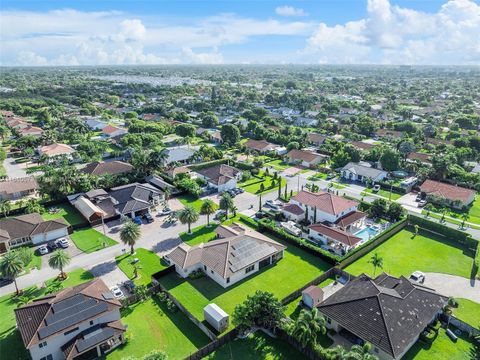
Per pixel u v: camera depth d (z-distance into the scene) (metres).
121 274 65.00
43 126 195.62
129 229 69.00
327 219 84.56
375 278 59.12
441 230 80.00
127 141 151.38
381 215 89.62
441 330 51.19
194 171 125.69
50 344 45.41
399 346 44.28
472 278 64.25
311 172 127.31
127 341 49.41
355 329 47.75
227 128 162.00
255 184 114.75
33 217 81.25
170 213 91.38
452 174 112.56
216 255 65.50
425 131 175.00
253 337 50.31
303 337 45.03
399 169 124.44
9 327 51.81
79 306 48.75
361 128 184.62
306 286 60.34
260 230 82.75
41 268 67.12
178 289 60.97
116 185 109.62
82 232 81.44
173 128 192.50
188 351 47.84
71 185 99.50
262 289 61.19
